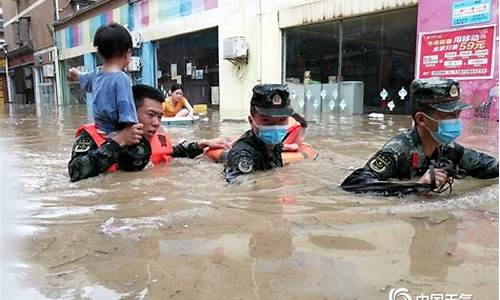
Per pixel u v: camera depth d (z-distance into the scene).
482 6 7.05
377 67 9.12
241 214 2.02
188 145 3.90
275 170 3.08
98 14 18.00
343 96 9.80
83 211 2.11
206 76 13.46
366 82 9.38
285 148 3.57
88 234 1.75
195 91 13.95
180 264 1.43
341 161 3.47
